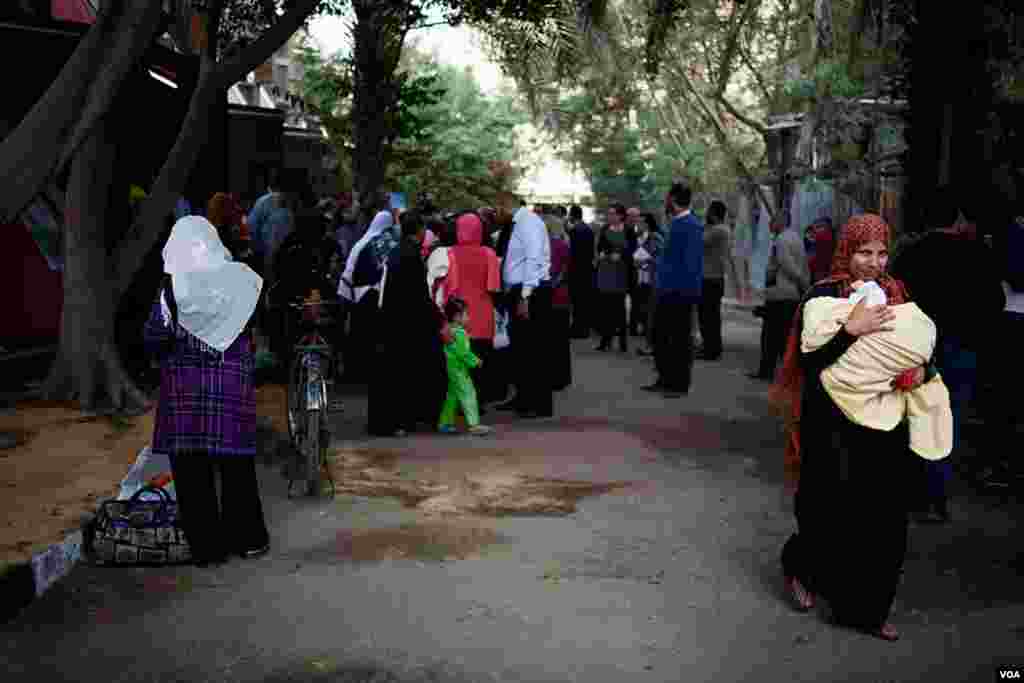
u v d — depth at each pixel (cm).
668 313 1357
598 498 823
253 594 596
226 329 634
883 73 1917
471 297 1139
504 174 1814
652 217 2098
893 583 542
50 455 866
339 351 1396
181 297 625
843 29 2255
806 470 562
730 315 2877
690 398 1342
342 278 1320
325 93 2858
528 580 625
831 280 559
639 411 1239
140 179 1398
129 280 1107
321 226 1177
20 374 1163
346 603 583
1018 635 550
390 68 2225
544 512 779
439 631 543
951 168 1512
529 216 1168
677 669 501
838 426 546
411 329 1055
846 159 2342
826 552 553
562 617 566
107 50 814
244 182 2566
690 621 564
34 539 636
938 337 784
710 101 3403
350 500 803
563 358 1397
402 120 2277
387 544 691
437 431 1092
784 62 2784
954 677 497
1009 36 1421
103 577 622
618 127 3994
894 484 542
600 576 635
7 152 800
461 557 666
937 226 796
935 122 1531
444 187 3316
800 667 506
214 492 647
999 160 1441
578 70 2302
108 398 1074
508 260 1174
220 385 636
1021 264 909
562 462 948
